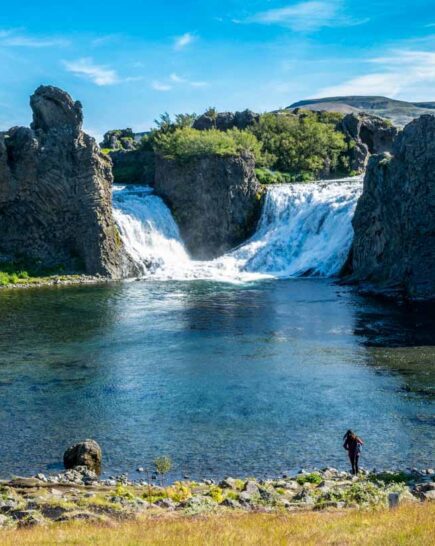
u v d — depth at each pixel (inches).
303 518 921.5
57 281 3720.5
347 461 1401.3
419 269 3122.5
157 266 4106.8
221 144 4552.2
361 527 845.8
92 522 960.3
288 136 5492.1
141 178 5236.2
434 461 1386.6
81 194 3900.1
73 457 1391.5
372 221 3531.0
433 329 2470.5
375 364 2054.6
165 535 828.0
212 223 4404.5
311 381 1909.4
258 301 3031.5
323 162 5452.8
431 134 3184.1
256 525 874.8
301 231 4185.5
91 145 3934.5
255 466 1382.9
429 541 764.6
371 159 3619.6
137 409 1727.4
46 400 1798.7
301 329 2500.0
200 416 1668.3
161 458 1296.8
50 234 3964.1
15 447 1502.2
